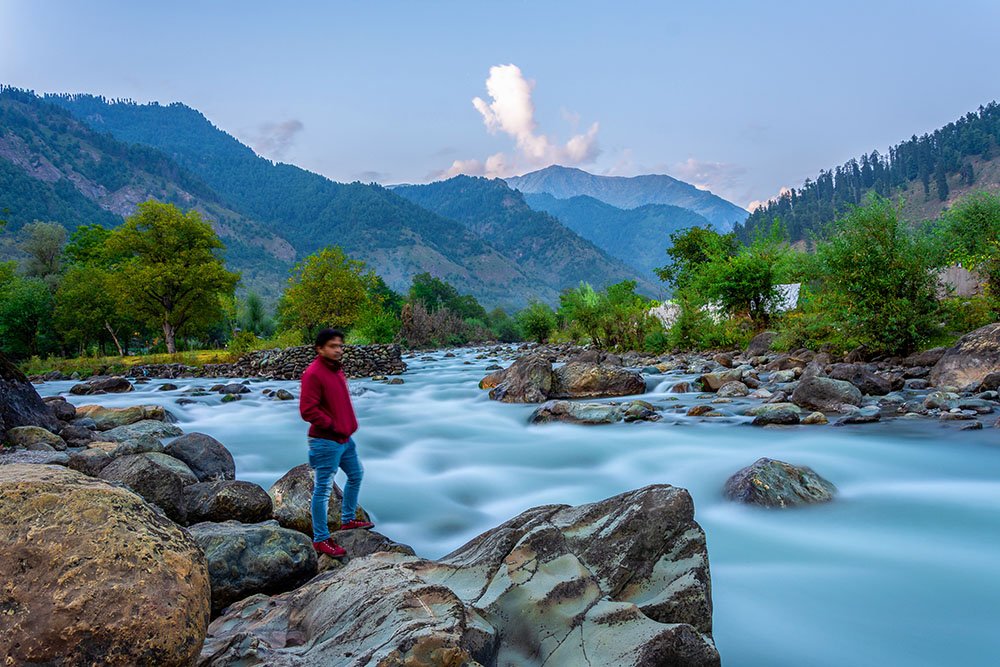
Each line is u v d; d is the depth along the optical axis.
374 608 3.04
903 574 5.29
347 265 49.56
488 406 16.72
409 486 9.30
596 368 17.25
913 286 16.20
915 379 14.04
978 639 4.28
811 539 6.14
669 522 3.95
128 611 2.40
